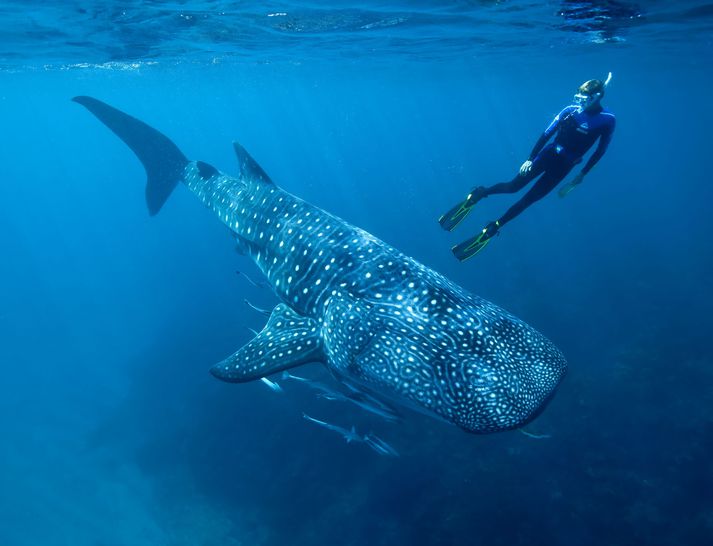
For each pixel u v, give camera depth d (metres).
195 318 29.47
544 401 4.62
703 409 15.84
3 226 119.12
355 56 31.38
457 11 17.31
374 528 13.70
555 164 6.33
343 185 78.88
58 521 19.41
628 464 14.04
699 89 70.06
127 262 53.91
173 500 18.19
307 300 6.45
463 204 6.77
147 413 23.31
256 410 18.48
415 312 5.38
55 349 35.81
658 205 48.62
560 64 40.00
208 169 9.90
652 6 16.88
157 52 24.89
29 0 13.67
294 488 15.81
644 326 22.41
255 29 19.67
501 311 5.61
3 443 25.23
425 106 115.12
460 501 13.48
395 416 6.02
